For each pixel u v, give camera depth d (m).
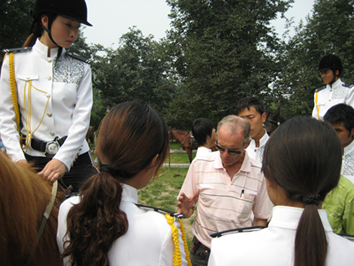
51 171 1.84
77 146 2.07
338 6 18.41
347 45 16.12
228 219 2.04
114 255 1.07
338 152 1.01
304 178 0.97
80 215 1.07
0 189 1.06
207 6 19.33
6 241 1.10
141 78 28.11
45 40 2.23
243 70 18.42
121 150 1.10
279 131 1.07
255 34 18.31
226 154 1.99
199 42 17.80
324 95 4.27
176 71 20.75
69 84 2.27
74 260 1.09
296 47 18.66
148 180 1.27
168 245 1.10
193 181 2.24
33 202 1.21
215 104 17.53
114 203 1.07
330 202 1.81
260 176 2.10
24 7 15.73
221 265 1.02
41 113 2.19
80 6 2.09
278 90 17.31
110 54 29.83
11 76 2.18
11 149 2.03
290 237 0.99
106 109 29.77
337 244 0.99
